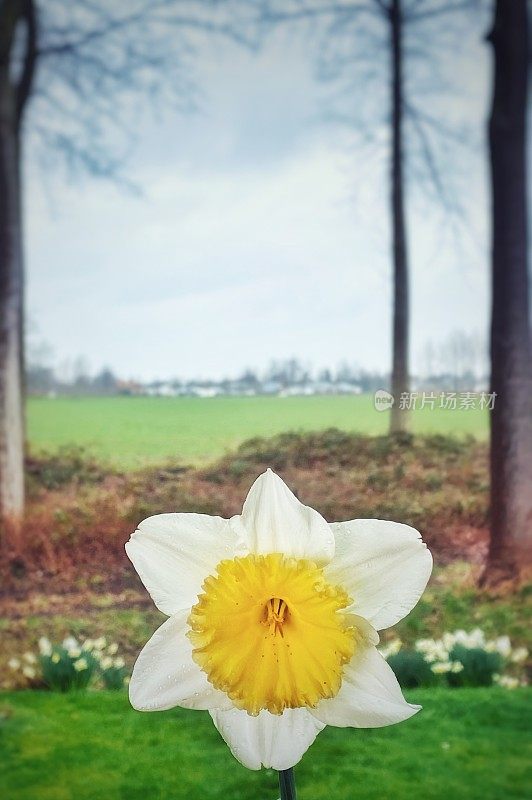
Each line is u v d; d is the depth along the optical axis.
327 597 0.22
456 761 0.74
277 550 0.24
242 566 0.23
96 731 0.77
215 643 0.22
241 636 0.22
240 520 0.24
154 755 0.75
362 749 0.73
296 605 0.22
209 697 0.23
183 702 0.23
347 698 0.22
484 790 0.73
